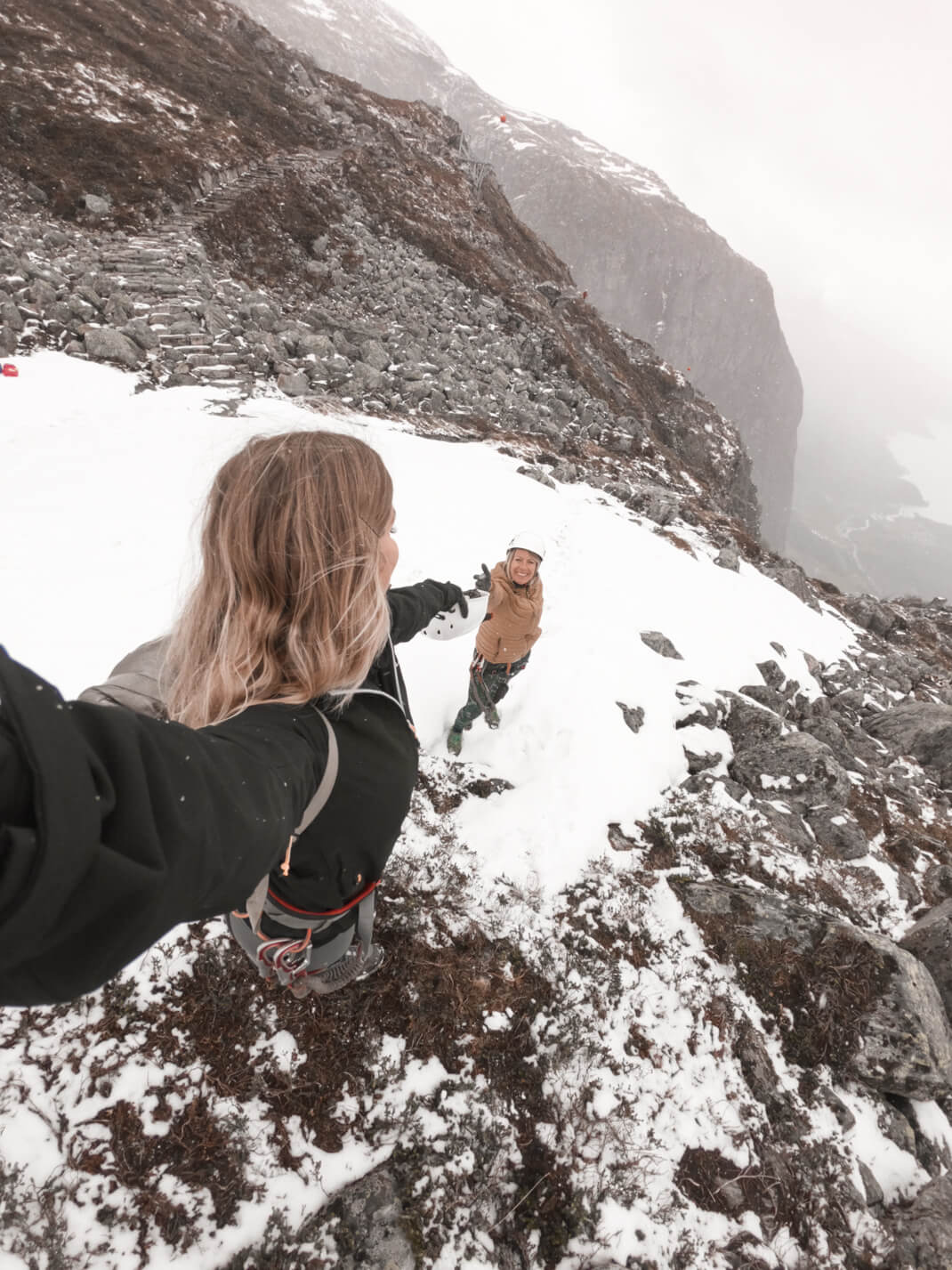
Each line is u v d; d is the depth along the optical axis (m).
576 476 15.44
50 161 21.44
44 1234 2.37
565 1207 2.94
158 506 7.34
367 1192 2.73
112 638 5.09
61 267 15.63
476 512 9.77
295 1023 3.09
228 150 27.25
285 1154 2.76
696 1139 3.28
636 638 7.28
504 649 4.36
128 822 0.45
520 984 3.58
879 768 7.83
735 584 11.74
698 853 4.82
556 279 51.47
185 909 0.52
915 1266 3.12
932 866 5.73
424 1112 3.01
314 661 0.91
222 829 0.58
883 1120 3.63
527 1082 3.25
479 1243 2.77
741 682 7.54
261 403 12.16
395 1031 3.21
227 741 0.76
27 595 5.35
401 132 44.22
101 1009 2.93
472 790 4.70
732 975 4.01
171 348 13.28
